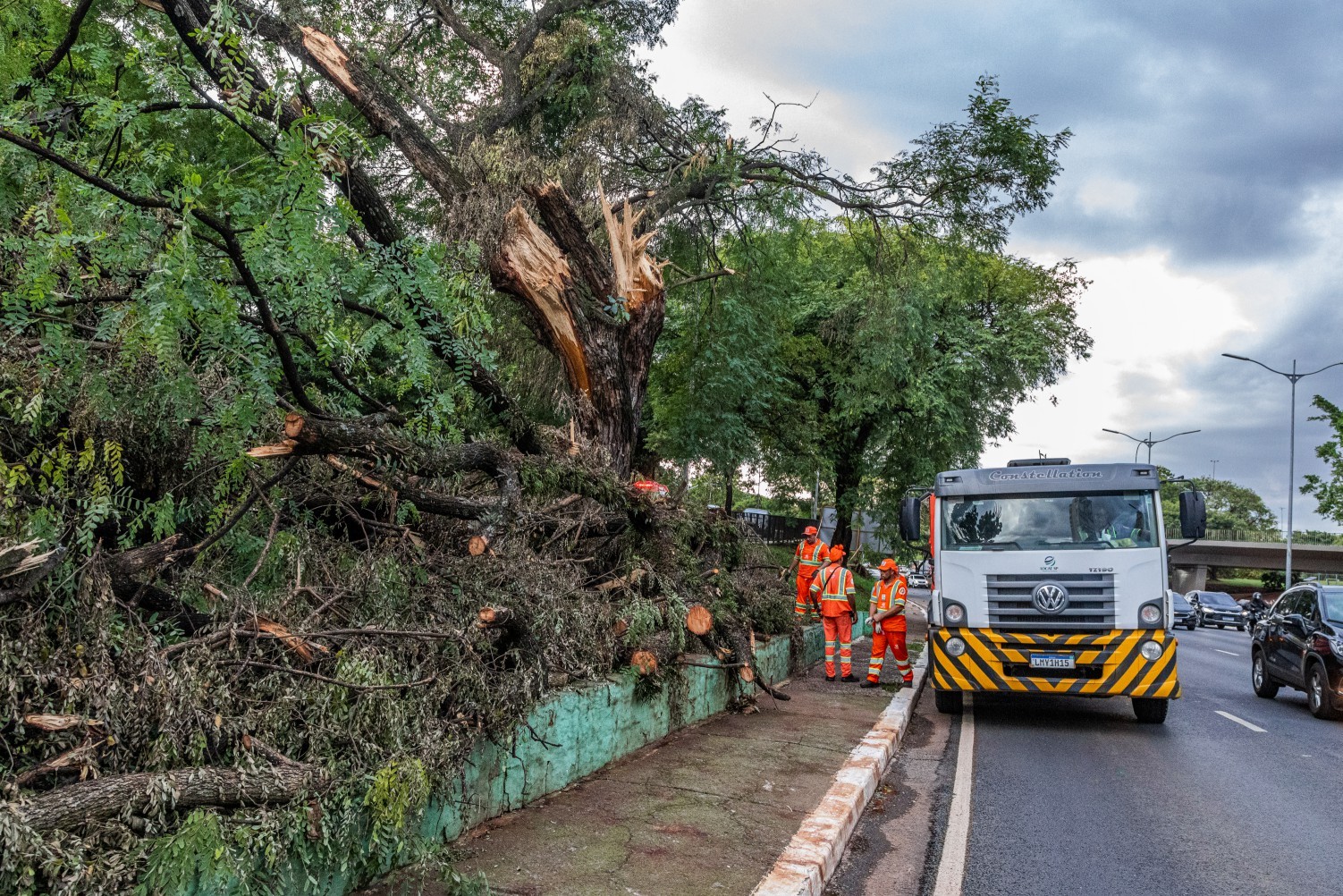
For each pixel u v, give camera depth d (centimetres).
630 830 555
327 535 601
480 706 508
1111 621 1055
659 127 1622
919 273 1923
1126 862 588
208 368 501
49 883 296
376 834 406
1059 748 955
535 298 1161
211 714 380
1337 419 3978
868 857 586
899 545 2809
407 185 1462
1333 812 725
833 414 2666
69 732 346
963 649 1081
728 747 802
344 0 1487
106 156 538
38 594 375
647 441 2056
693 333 1914
